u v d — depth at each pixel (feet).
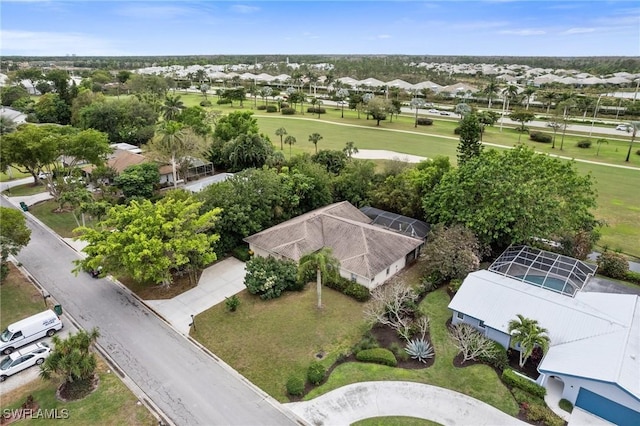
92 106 272.51
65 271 121.80
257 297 107.24
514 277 100.73
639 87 476.95
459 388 77.36
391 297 96.99
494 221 113.80
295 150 246.88
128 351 88.33
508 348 86.43
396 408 73.10
